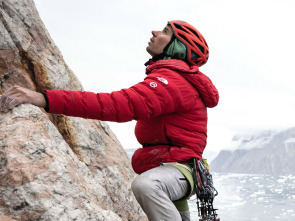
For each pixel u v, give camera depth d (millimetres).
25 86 3465
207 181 2377
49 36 4559
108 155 4289
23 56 3650
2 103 2189
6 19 3508
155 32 2811
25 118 2227
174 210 2160
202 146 2510
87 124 4148
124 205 3984
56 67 4070
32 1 4305
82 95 2125
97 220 2143
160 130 2416
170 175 2256
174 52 2652
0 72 3314
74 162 2539
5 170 1957
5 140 2068
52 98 2078
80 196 2139
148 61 2814
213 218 2307
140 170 2523
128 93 2205
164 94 2268
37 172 2000
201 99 2525
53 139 2363
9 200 1904
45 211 1899
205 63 2824
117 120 2203
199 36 2742
